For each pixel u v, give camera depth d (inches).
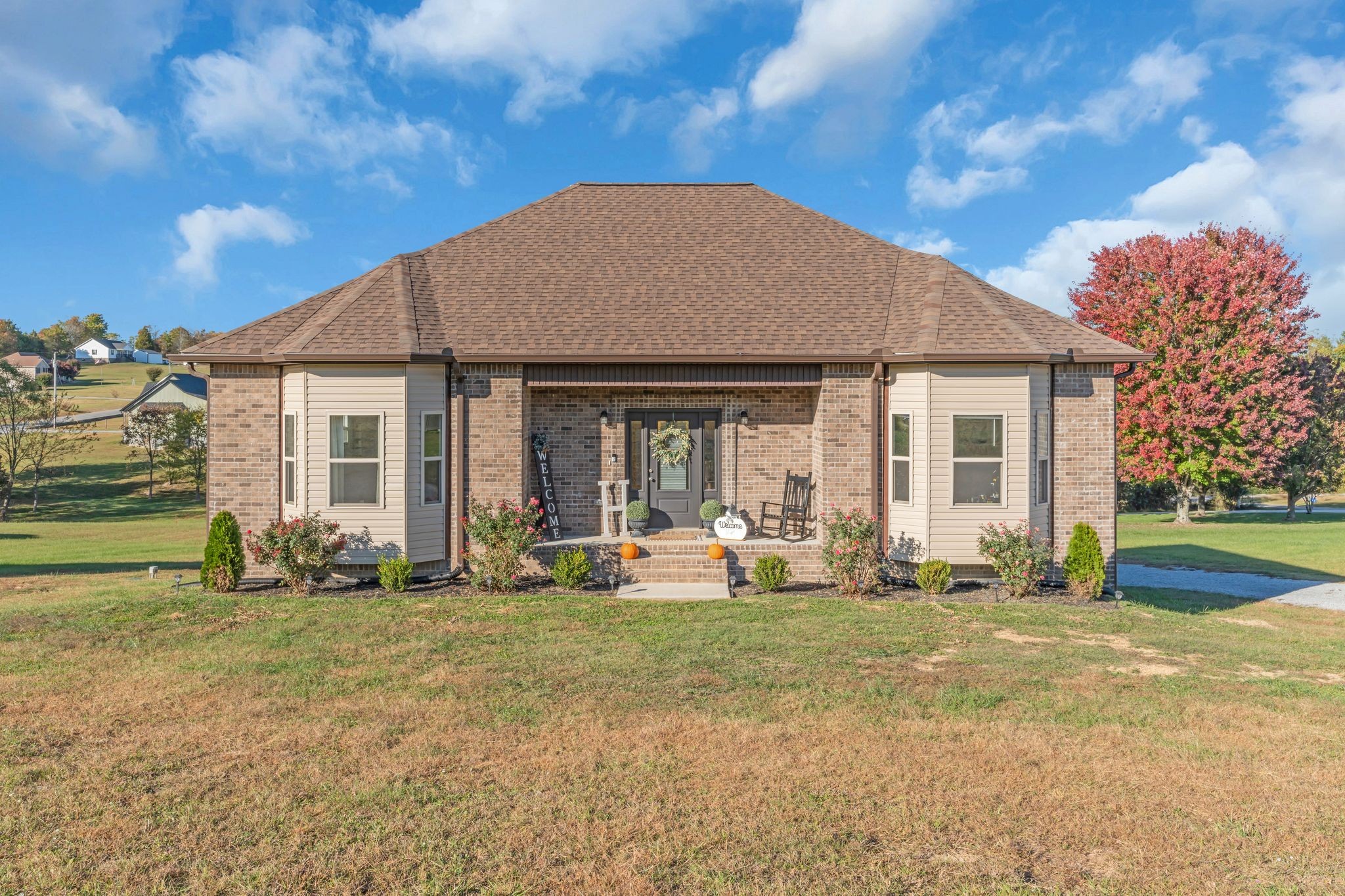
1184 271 1213.1
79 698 330.0
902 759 270.7
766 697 332.5
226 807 233.1
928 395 560.4
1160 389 1231.5
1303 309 1269.7
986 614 489.7
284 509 580.7
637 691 340.8
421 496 570.6
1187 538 1080.8
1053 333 604.1
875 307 628.7
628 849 212.1
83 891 191.5
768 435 659.4
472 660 386.0
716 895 191.8
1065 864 207.3
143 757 268.7
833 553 553.0
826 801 240.1
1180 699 334.0
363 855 207.3
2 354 5383.9
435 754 272.5
